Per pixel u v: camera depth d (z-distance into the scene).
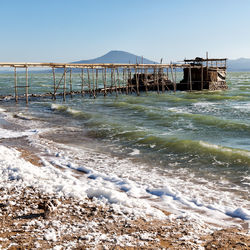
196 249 4.89
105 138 16.47
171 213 6.89
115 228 5.80
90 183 9.03
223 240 5.25
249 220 6.52
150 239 5.29
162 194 8.38
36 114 26.61
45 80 114.12
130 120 22.42
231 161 11.55
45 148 14.29
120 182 9.37
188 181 9.64
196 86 51.00
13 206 6.88
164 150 13.67
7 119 23.70
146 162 11.98
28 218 6.21
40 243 5.10
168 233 5.59
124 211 6.64
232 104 32.91
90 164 11.73
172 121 21.38
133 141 15.53
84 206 6.93
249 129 17.92
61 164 11.69
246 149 13.48
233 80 97.56
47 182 8.54
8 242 5.13
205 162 11.66
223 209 7.23
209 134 17.02
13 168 9.66
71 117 24.45
